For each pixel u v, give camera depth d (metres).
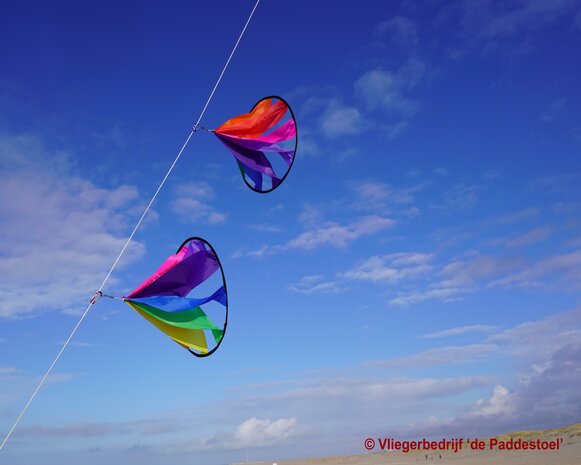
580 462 21.91
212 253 11.53
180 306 11.48
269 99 12.66
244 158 12.86
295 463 34.41
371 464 31.00
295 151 12.92
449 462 27.11
